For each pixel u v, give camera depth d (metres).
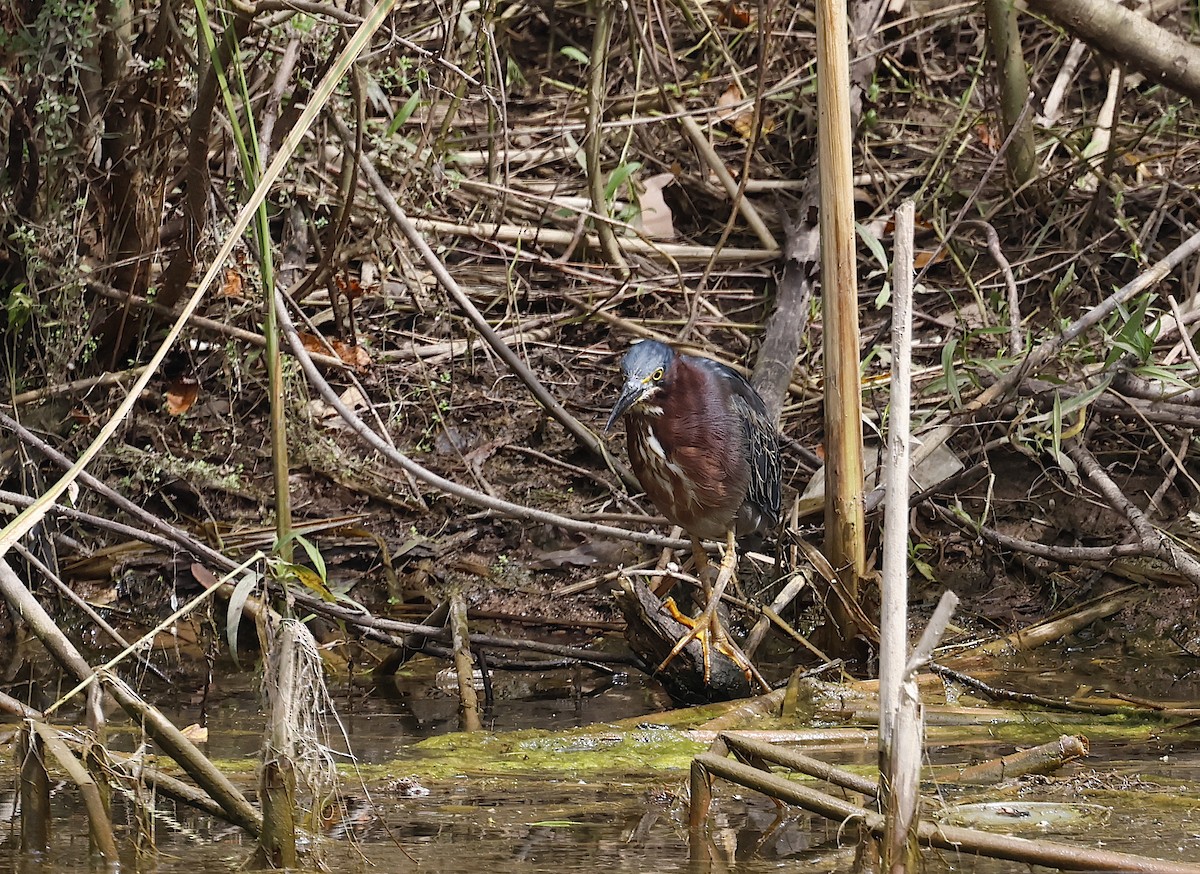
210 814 6.19
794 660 9.94
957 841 5.66
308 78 10.51
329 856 6.10
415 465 9.28
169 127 10.20
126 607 10.48
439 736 8.19
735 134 14.80
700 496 9.49
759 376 11.92
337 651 10.13
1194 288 12.19
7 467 10.34
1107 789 7.05
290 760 5.88
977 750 7.89
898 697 5.48
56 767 7.29
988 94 14.84
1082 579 10.63
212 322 11.27
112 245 10.78
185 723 8.51
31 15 9.97
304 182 11.70
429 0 10.91
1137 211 13.69
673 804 6.94
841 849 6.21
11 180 10.27
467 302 10.55
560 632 10.43
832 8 8.77
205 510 11.25
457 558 11.10
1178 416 10.55
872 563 10.36
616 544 11.15
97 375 11.44
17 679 9.45
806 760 6.32
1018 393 10.87
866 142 14.46
